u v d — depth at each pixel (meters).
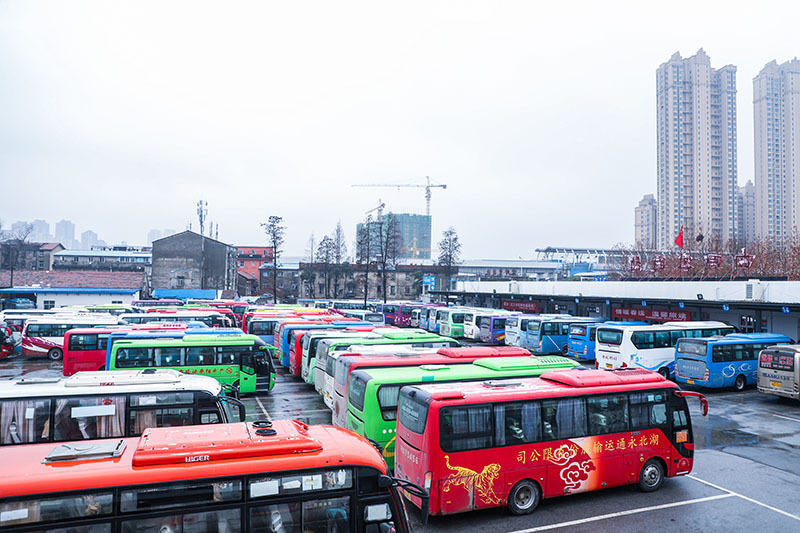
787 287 29.55
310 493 7.00
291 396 22.83
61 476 6.25
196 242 72.38
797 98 142.38
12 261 83.62
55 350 32.25
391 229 83.12
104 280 63.91
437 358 16.91
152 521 6.46
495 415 10.98
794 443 16.12
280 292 88.25
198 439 7.15
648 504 11.74
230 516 6.70
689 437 12.91
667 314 37.47
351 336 23.83
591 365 31.91
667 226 145.50
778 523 10.83
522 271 104.62
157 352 21.28
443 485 10.38
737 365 24.42
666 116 146.12
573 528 10.59
